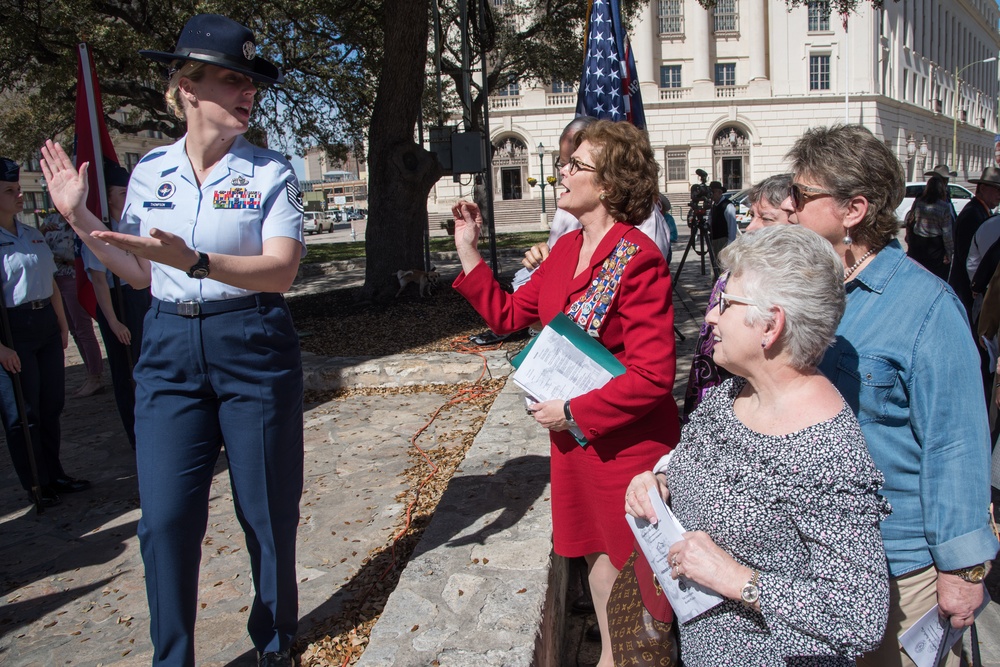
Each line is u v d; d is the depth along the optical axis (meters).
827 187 1.74
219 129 2.20
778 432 1.48
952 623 1.67
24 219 39.34
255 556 2.44
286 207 2.24
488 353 6.48
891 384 1.70
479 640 2.28
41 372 4.28
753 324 1.48
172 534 2.22
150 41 12.73
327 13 13.38
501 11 24.36
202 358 2.21
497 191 43.34
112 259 2.26
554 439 2.39
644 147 2.21
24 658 2.82
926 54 57.53
